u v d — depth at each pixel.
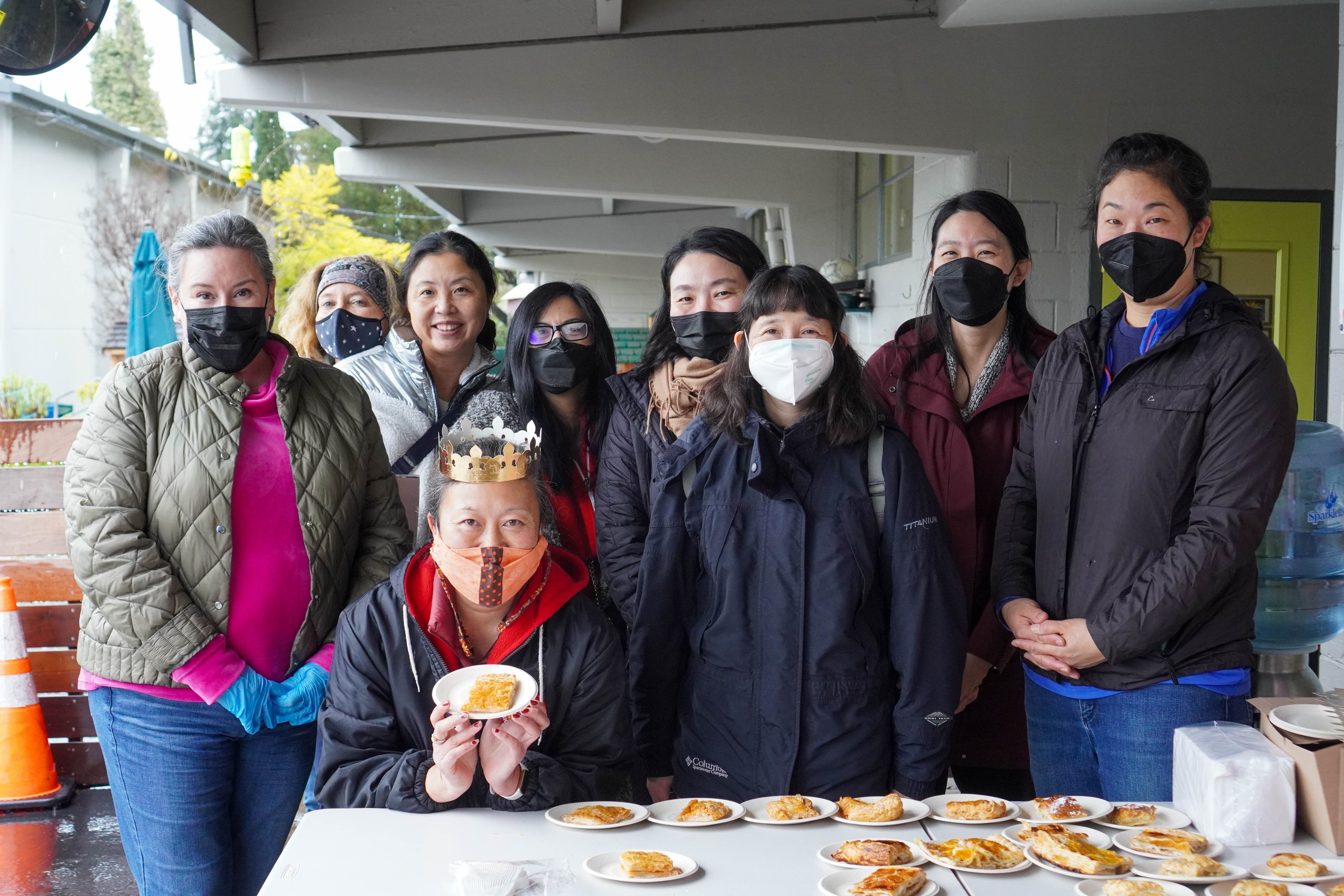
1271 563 2.45
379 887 1.68
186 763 2.26
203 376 2.29
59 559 3.78
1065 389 2.28
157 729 2.25
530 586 2.07
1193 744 1.89
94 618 2.26
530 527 2.00
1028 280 4.97
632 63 4.99
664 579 2.27
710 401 2.29
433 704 2.04
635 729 2.35
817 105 4.95
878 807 1.91
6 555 3.72
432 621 2.02
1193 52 4.96
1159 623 2.01
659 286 17.67
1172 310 2.16
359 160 8.05
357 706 2.04
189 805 2.27
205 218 2.29
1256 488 2.00
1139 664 2.09
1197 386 2.06
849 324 7.66
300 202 20.36
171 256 2.29
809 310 2.15
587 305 2.83
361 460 2.48
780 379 2.10
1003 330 2.75
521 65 5.01
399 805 1.94
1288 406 2.04
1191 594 1.99
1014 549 2.41
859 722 2.13
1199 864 1.66
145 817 2.29
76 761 3.80
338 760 2.03
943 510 2.69
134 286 4.81
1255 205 5.05
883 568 2.19
